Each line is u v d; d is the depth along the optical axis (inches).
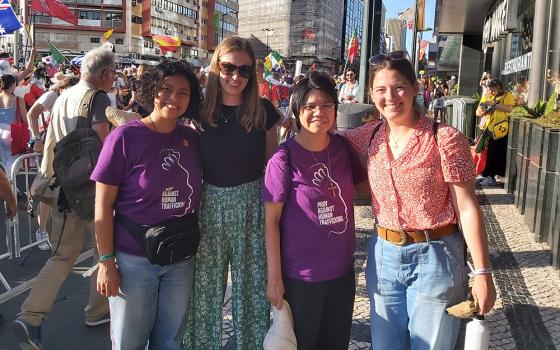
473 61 813.9
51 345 147.4
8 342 149.3
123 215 105.6
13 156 319.6
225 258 115.6
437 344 92.7
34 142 245.9
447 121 572.4
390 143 94.2
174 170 105.4
